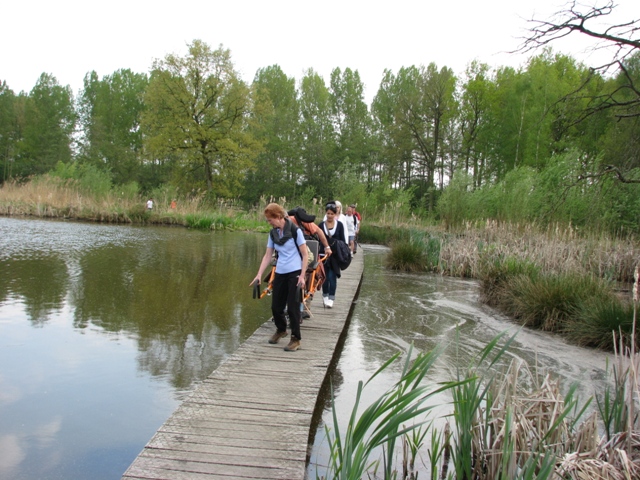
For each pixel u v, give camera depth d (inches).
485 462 130.6
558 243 559.8
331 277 328.8
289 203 1397.6
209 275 477.1
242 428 150.9
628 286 473.7
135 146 2637.8
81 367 222.2
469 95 1598.2
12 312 308.5
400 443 163.6
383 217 1096.2
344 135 2146.9
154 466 127.6
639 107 492.1
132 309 330.6
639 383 140.9
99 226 984.9
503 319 344.2
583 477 107.7
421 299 408.2
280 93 2454.5
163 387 203.2
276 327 259.1
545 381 140.4
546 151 1251.8
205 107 1587.1
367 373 227.6
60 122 2546.8
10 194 1217.4
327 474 136.0
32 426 167.6
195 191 1635.1
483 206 889.5
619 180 493.7
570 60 1405.0
